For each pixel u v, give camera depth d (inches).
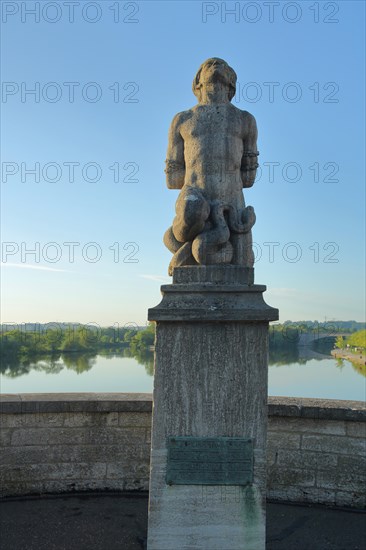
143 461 239.1
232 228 169.5
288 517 215.5
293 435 233.0
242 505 152.8
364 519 213.8
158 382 154.3
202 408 153.9
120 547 187.5
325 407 228.8
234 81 184.5
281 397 249.3
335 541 194.1
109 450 238.8
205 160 173.2
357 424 226.5
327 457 228.7
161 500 152.9
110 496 233.5
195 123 176.7
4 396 243.6
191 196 164.6
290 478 231.8
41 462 234.4
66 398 241.0
